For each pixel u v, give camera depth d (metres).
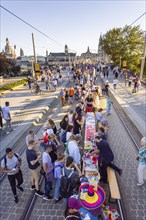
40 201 6.30
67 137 7.96
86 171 6.14
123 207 5.89
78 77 28.97
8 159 5.80
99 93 19.89
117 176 7.31
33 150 6.07
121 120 13.26
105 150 6.69
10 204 6.24
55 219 5.63
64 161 5.86
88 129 9.24
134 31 49.38
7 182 7.34
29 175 7.67
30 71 50.78
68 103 18.28
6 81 39.38
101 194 5.18
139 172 6.61
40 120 14.06
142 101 17.80
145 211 5.75
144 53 19.84
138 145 9.66
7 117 11.54
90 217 4.58
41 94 22.83
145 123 12.30
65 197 5.36
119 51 50.75
